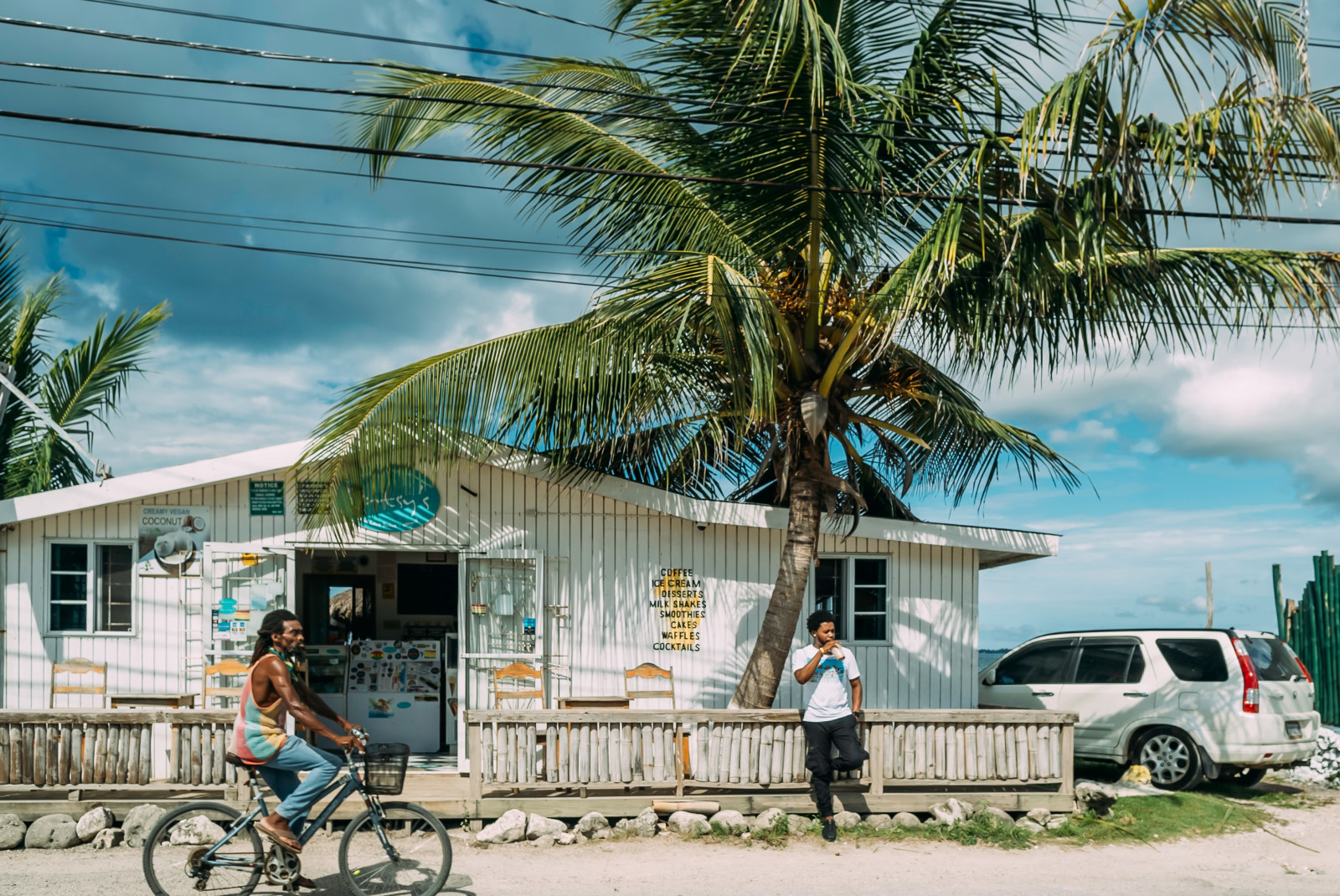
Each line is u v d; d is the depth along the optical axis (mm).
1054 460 10953
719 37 8695
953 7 8430
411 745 11023
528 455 10391
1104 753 10555
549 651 10688
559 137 9086
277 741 5891
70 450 14828
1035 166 7785
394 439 9133
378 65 8414
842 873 7172
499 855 7539
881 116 8859
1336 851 8133
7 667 9938
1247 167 7684
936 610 11383
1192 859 7785
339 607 13430
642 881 6902
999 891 6797
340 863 6105
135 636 10125
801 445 9766
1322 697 13109
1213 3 6840
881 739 8555
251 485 10352
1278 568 13891
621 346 9023
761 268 9469
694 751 8445
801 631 11148
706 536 11047
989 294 8758
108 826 7773
